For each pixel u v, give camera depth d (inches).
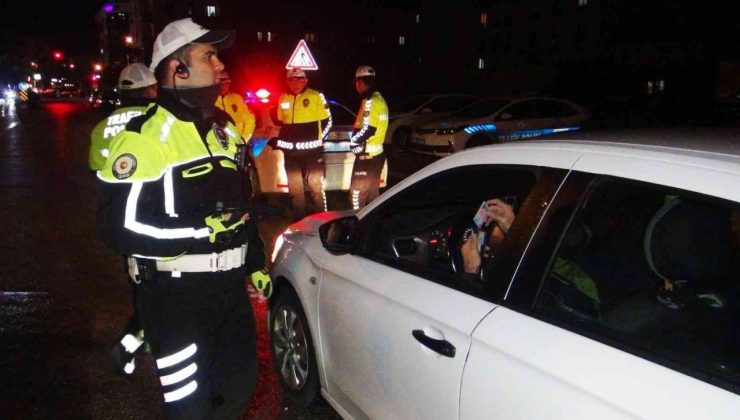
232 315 95.3
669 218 74.0
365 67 235.1
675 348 62.7
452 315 82.9
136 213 81.7
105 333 172.7
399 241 107.2
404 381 90.8
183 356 89.2
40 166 496.1
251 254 100.9
